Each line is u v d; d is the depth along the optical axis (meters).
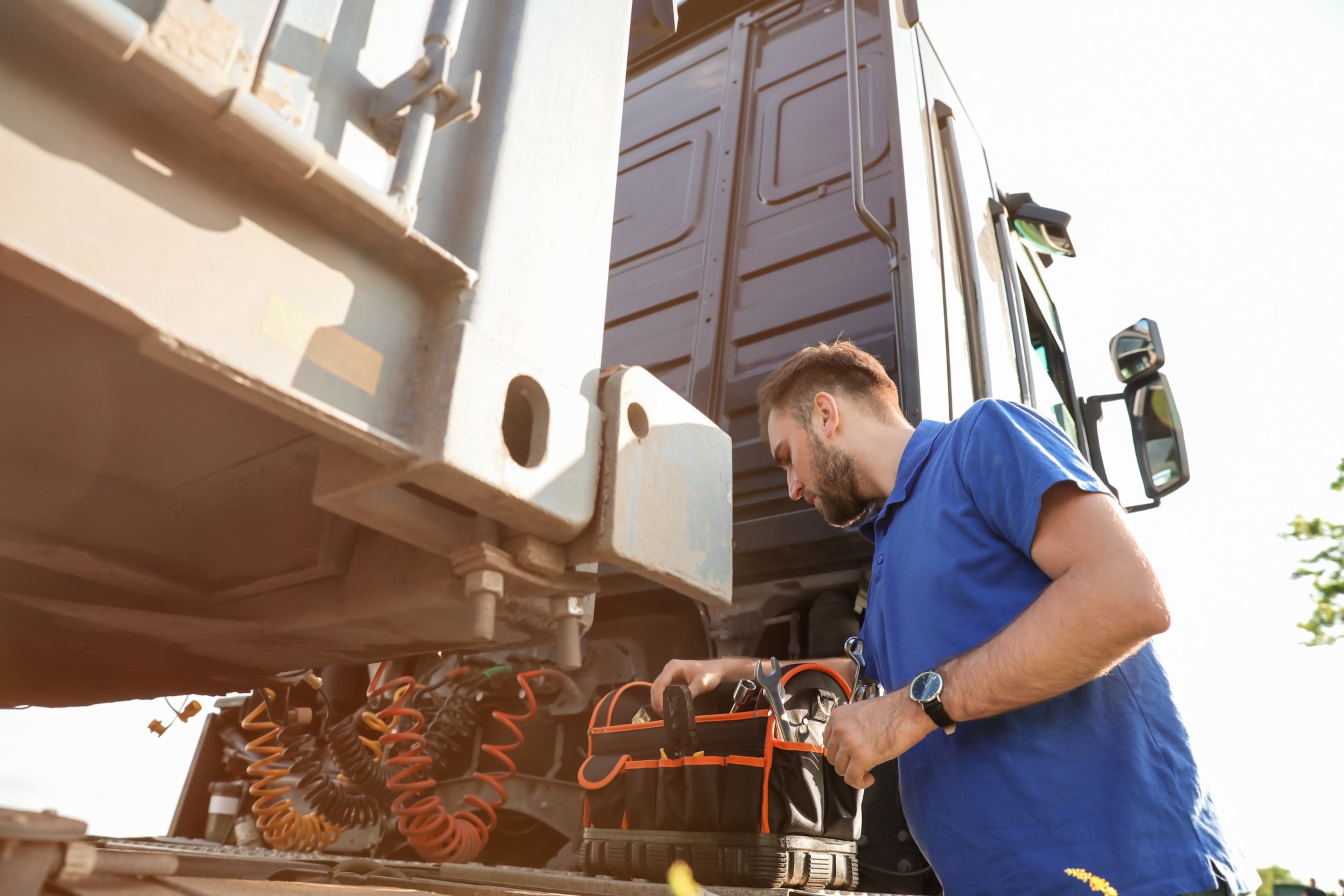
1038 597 1.16
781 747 1.54
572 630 1.08
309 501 1.24
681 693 1.64
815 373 1.70
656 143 3.39
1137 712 1.19
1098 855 1.11
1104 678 1.22
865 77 2.98
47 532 1.21
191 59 0.68
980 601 1.26
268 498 1.26
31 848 0.57
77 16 0.62
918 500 1.44
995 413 1.33
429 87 0.86
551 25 1.11
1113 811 1.13
